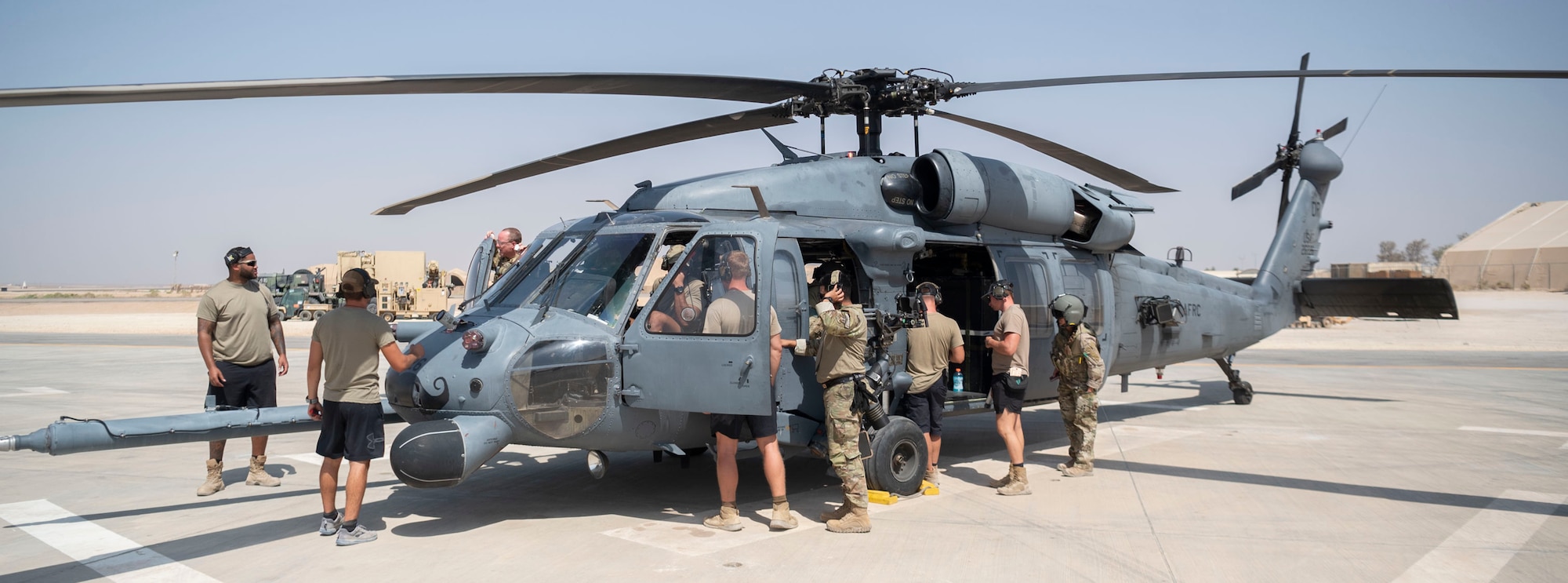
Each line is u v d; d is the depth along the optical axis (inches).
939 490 259.3
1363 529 215.8
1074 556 193.2
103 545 203.5
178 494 257.6
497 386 202.2
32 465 304.5
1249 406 466.9
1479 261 3058.6
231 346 244.2
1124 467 294.8
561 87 199.3
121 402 480.1
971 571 181.9
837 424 210.7
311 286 1517.0
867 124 283.1
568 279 223.1
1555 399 496.4
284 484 271.4
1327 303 470.3
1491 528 216.4
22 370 674.2
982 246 292.4
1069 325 278.2
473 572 181.0
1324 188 484.4
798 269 235.5
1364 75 225.9
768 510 234.1
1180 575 180.4
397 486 266.5
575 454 316.8
